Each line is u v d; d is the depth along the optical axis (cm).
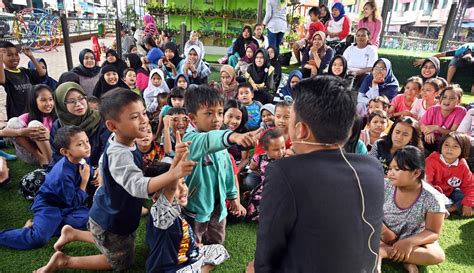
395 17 1920
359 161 101
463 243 230
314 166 95
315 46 524
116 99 138
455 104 335
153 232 163
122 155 143
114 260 175
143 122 144
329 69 454
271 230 98
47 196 213
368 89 435
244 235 228
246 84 389
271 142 224
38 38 1138
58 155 269
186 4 966
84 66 469
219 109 170
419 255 189
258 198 241
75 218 216
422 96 378
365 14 590
